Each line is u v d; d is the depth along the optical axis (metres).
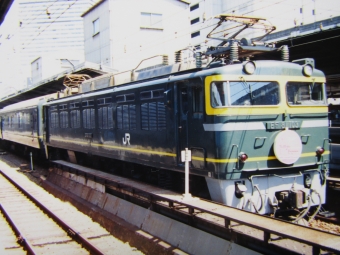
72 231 8.45
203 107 7.45
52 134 16.80
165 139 8.67
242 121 7.28
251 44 8.26
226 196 7.29
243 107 7.30
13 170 19.19
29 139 20.11
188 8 28.86
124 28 25.83
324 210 8.69
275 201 7.67
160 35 27.20
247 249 5.91
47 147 17.78
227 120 7.17
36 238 8.34
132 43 26.14
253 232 6.38
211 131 7.29
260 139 7.42
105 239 8.25
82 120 13.44
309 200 7.59
